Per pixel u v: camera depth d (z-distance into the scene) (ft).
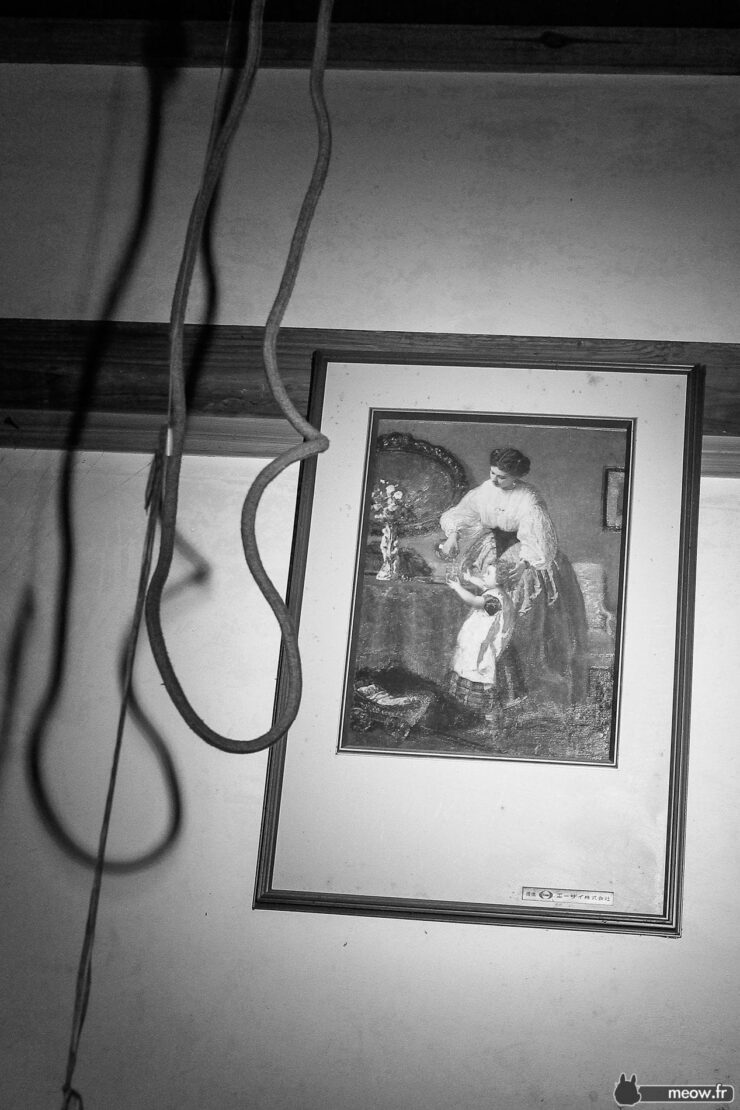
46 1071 5.16
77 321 5.99
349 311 5.88
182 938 5.24
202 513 5.68
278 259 6.00
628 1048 4.99
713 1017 4.99
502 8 6.05
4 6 6.30
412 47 6.11
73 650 5.60
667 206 5.89
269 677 5.46
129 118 6.28
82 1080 5.14
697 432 5.49
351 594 5.46
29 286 6.08
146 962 5.23
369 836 5.20
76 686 5.55
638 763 5.17
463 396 5.65
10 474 5.82
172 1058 5.13
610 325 5.74
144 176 6.20
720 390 5.59
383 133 6.11
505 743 5.25
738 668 5.30
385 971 5.13
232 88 6.24
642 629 5.31
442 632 5.40
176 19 6.29
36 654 5.60
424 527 5.52
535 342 5.70
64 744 5.49
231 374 5.81
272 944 5.19
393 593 5.46
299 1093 5.04
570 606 5.37
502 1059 5.01
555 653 5.33
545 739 5.24
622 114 6.02
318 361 5.72
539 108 6.07
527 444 5.57
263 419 5.74
